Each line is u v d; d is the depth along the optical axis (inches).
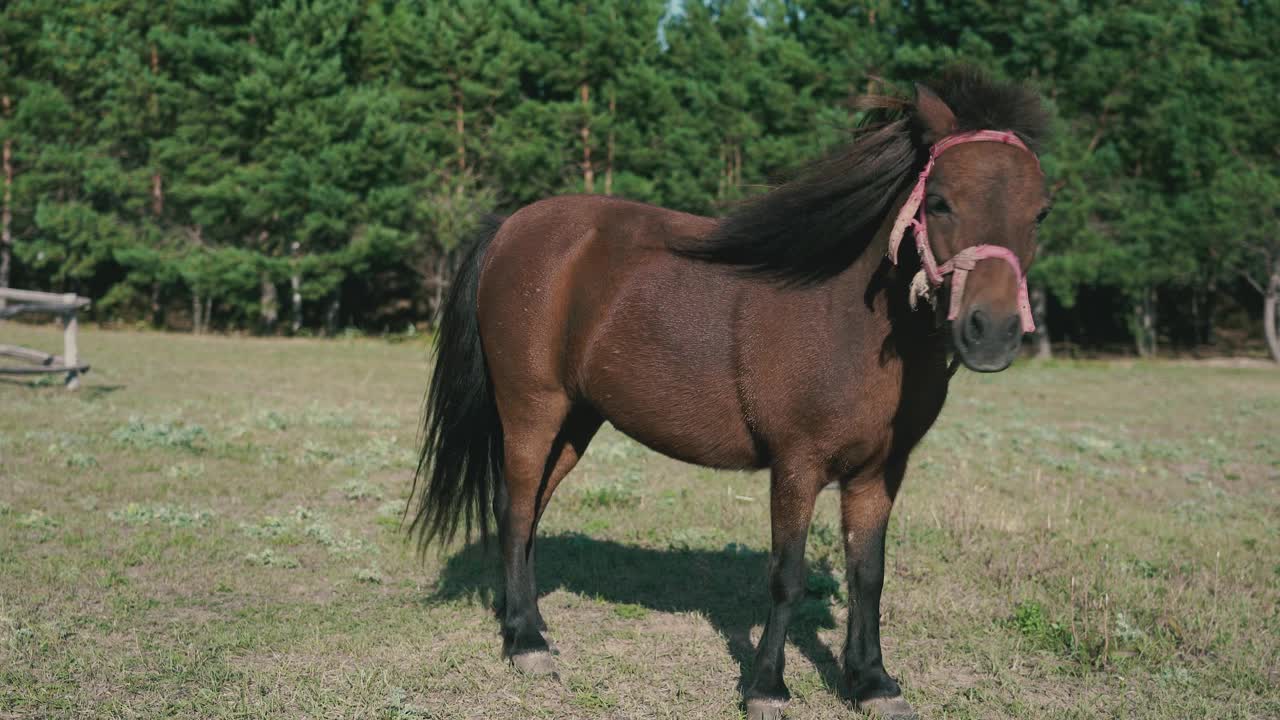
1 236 1369.3
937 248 130.6
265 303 1358.3
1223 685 176.1
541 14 1489.9
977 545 265.7
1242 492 396.2
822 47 1378.0
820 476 151.3
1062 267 1189.1
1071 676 180.7
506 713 157.2
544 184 1424.7
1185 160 1263.5
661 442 168.2
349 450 392.8
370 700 157.4
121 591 207.0
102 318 1489.9
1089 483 390.9
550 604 214.4
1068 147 1175.6
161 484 309.0
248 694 157.1
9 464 323.6
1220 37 1353.3
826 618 207.0
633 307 165.9
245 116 1273.4
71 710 149.2
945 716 161.3
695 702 163.2
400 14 1418.6
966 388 851.4
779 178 162.7
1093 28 1178.0
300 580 223.6
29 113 1267.2
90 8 1323.8
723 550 258.1
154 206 1357.0
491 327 185.8
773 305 152.5
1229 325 1715.1
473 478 198.4
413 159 1338.6
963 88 138.9
